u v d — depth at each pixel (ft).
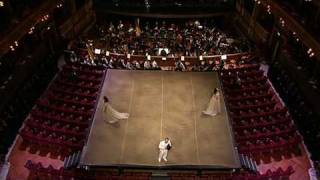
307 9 88.94
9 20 82.28
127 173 73.20
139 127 81.35
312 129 79.15
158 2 125.90
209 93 93.09
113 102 88.53
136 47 111.24
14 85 83.97
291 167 70.79
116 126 81.25
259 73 98.43
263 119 83.20
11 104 81.76
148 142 77.51
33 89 90.12
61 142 75.92
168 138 78.13
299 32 85.40
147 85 95.61
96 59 104.63
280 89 94.94
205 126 82.12
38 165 69.62
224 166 72.18
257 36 114.93
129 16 128.36
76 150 76.28
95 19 127.65
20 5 86.99
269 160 76.69
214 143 77.66
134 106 87.71
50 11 94.48
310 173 73.36
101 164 71.72
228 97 90.74
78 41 111.55
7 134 77.30
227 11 126.72
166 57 106.63
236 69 100.83
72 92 89.61
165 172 73.20
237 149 76.02
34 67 93.25
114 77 97.86
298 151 77.77
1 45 73.10
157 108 87.40
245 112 85.97
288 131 78.23
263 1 102.32
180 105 88.74
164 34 117.29
